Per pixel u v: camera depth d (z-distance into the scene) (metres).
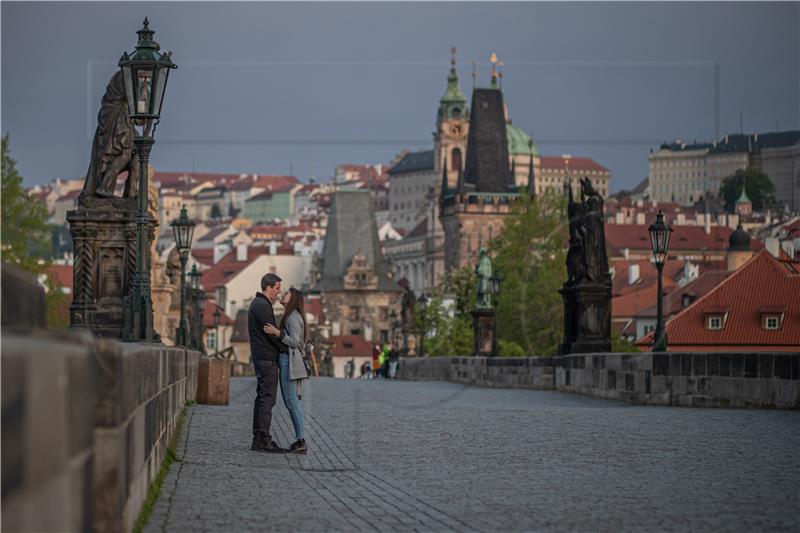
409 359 115.38
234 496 20.59
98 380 11.80
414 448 30.20
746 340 122.88
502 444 31.08
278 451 28.92
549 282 192.62
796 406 42.53
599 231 65.31
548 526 17.88
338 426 37.34
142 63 31.47
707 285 157.00
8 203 145.62
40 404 8.63
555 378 66.69
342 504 20.09
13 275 12.64
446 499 20.88
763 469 25.17
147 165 31.77
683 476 24.03
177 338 66.00
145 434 17.67
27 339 9.09
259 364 29.22
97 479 11.63
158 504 18.92
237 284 199.25
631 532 17.31
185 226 65.62
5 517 8.05
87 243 39.81
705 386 46.94
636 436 32.94
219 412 41.78
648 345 132.25
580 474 24.53
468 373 87.56
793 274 123.94
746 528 17.69
